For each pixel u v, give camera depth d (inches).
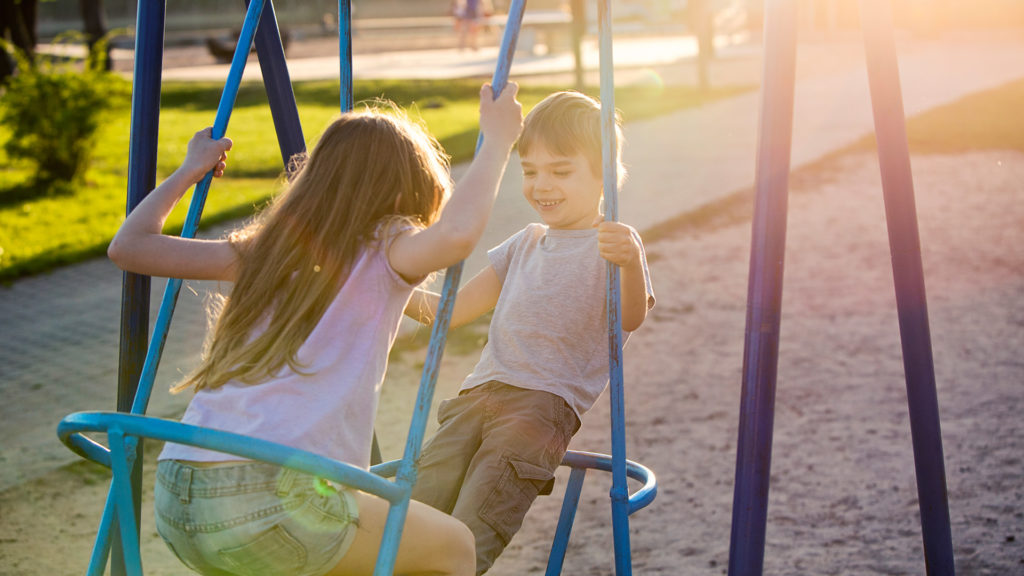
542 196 90.7
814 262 310.5
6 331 274.5
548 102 90.6
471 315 95.9
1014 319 251.9
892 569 142.2
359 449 70.1
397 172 73.1
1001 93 585.0
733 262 310.2
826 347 239.6
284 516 66.1
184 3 1535.4
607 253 77.6
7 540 159.6
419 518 72.6
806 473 175.5
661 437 191.9
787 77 85.4
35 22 736.3
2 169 522.0
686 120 570.6
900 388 212.7
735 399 209.2
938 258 308.0
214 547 67.2
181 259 73.2
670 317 264.7
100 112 482.6
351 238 70.9
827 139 488.4
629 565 79.7
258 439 61.8
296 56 1030.4
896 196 101.1
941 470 105.6
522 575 145.4
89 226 397.7
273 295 71.2
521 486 84.1
